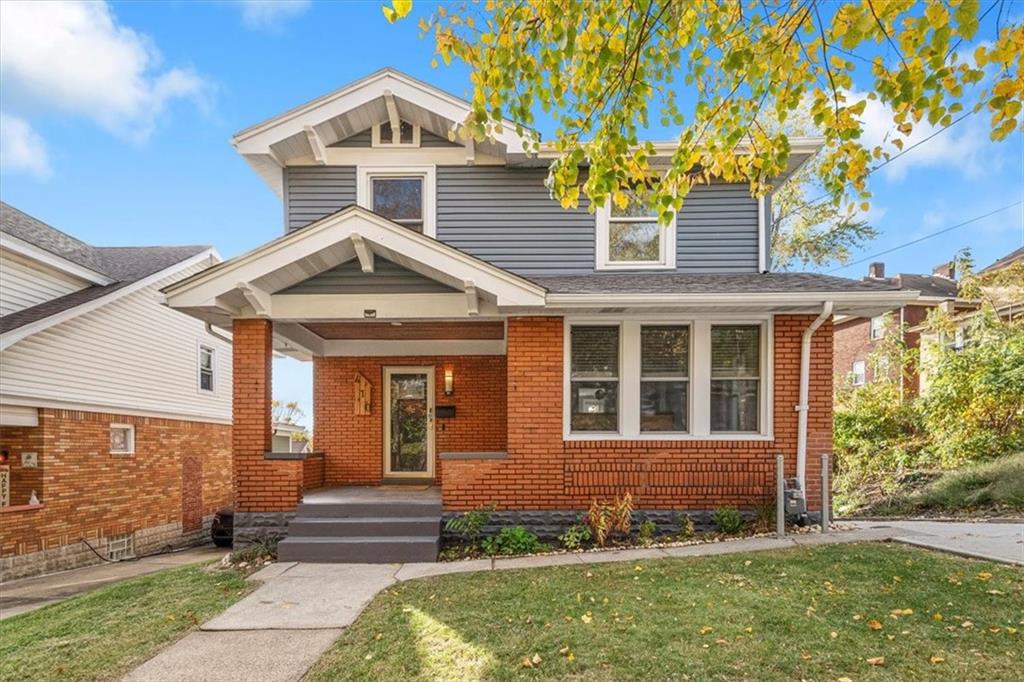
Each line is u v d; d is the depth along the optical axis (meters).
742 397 8.07
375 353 10.73
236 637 4.61
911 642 3.90
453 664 3.89
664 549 6.90
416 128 9.25
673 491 7.82
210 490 16.86
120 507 13.02
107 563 11.97
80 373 11.93
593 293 7.32
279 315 7.96
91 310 12.20
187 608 5.35
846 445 15.39
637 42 3.40
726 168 4.15
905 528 7.73
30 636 4.84
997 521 8.59
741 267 9.06
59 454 11.34
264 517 7.76
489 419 10.68
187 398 15.80
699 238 9.09
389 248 7.38
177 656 4.28
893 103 3.13
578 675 3.64
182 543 15.37
